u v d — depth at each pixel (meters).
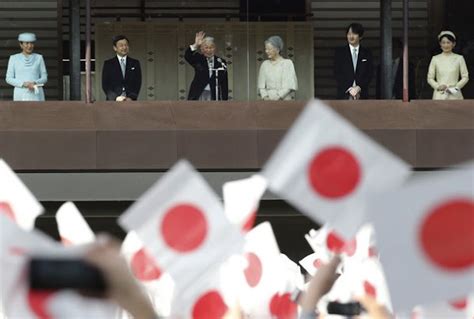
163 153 73.50
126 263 12.70
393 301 15.56
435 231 15.48
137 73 73.25
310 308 19.38
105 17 73.06
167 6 73.31
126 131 73.44
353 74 73.31
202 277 21.06
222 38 73.38
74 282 13.00
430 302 15.54
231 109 73.56
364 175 18.94
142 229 20.72
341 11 73.38
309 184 19.03
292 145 19.11
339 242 26.55
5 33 73.06
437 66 73.75
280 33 73.44
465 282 15.47
